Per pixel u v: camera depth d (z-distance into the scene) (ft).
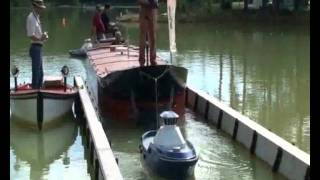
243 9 200.03
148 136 41.19
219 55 105.91
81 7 284.20
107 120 52.80
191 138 46.68
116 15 216.74
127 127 50.96
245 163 40.37
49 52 107.55
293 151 36.27
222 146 44.37
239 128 44.50
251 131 42.01
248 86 72.28
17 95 47.88
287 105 60.44
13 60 92.38
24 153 43.83
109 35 81.30
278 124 52.01
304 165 34.19
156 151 35.88
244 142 43.34
